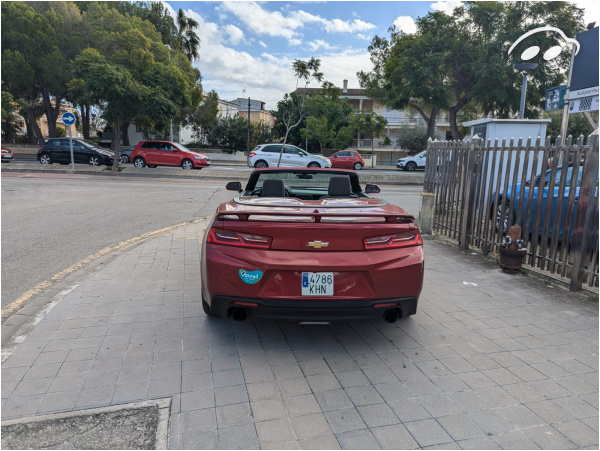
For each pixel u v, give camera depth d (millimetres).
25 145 39000
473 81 25547
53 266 5895
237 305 3160
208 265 3217
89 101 19531
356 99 51438
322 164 24672
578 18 22922
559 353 3430
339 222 3119
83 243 7273
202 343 3553
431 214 7871
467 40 24266
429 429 2480
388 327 3910
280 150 24766
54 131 36375
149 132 42875
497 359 3320
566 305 4457
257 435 2412
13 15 29125
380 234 3174
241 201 3873
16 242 7262
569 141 4828
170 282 5141
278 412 2625
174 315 4137
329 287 3092
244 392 2842
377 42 33500
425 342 3609
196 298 4609
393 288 3164
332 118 35031
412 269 3217
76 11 32906
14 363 3195
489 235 6453
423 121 45812
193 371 3102
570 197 4859
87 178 19125
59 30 31359
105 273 5488
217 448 2303
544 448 2332
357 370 3143
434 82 25391
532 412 2654
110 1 36000
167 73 20891
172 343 3547
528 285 5098
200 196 13992
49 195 13180
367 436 2410
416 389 2896
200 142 45531
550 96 11297
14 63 28750
